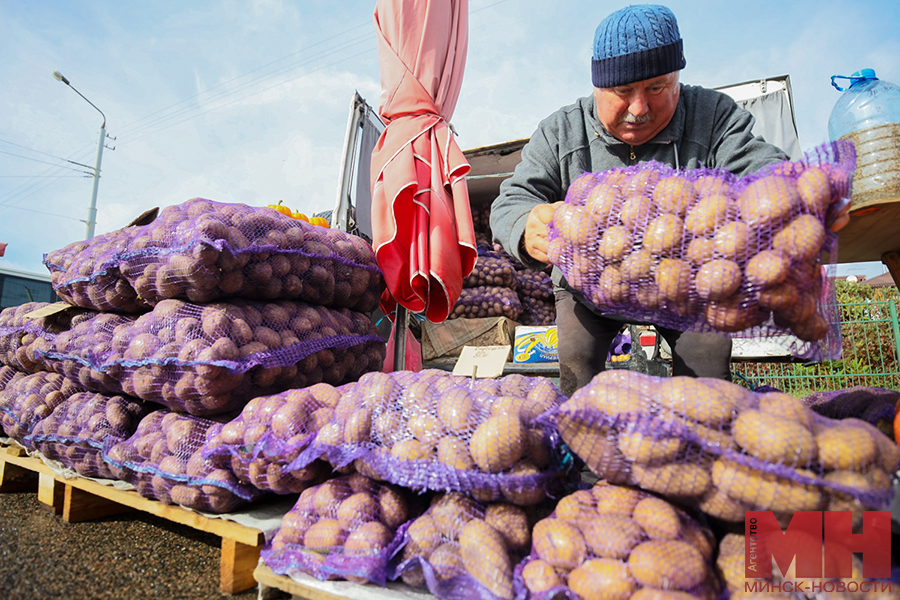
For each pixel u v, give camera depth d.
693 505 1.31
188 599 1.71
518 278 4.95
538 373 3.77
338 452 1.58
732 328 1.44
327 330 2.56
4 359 3.17
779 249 1.30
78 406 2.54
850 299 6.68
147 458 2.11
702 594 1.16
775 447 1.13
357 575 1.42
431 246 2.83
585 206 1.57
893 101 2.29
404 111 3.12
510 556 1.38
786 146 4.50
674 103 2.06
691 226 1.40
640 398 1.31
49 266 2.93
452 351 4.30
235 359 2.02
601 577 1.16
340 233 2.91
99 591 1.74
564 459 1.54
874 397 1.65
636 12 1.91
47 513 2.64
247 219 2.33
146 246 2.23
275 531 1.76
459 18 3.41
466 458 1.42
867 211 1.78
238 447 1.79
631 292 1.53
